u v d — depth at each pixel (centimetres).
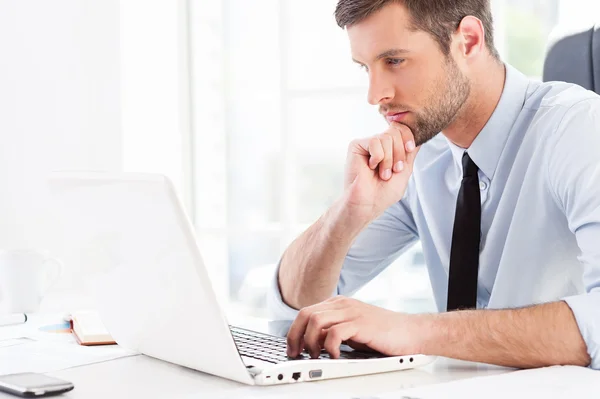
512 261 134
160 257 82
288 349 97
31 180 262
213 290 80
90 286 101
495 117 134
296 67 306
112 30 285
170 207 77
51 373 95
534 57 274
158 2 300
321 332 95
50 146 268
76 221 95
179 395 82
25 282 147
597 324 94
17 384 83
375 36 125
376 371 93
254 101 314
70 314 134
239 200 318
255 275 316
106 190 85
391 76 128
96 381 90
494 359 96
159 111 303
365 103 295
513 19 274
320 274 141
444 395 78
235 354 84
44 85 267
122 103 288
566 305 98
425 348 97
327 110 302
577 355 95
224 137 318
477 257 129
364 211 139
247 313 315
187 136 316
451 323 98
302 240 146
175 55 309
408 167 140
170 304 86
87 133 279
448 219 149
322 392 82
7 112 259
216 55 317
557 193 123
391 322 97
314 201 307
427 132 134
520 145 134
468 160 137
